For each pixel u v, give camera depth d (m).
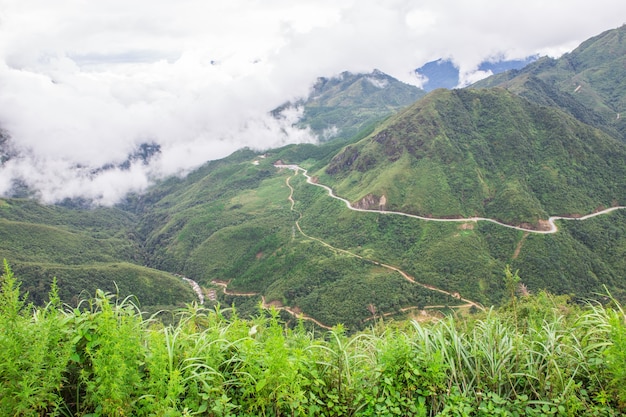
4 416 4.01
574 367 6.26
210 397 4.95
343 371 5.94
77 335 4.93
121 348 4.58
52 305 5.18
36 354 4.20
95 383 4.45
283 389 4.82
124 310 5.61
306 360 5.73
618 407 5.64
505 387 6.11
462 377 5.97
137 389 4.72
